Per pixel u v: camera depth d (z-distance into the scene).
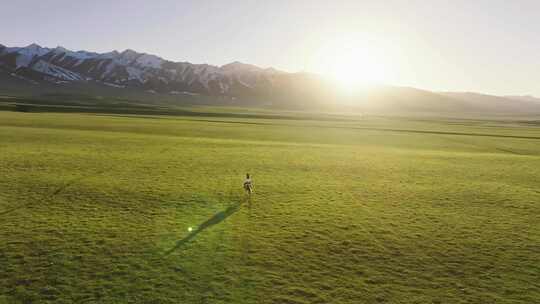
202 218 21.11
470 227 20.59
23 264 14.52
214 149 50.50
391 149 58.81
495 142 74.12
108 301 12.21
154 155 43.22
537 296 13.19
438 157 49.47
